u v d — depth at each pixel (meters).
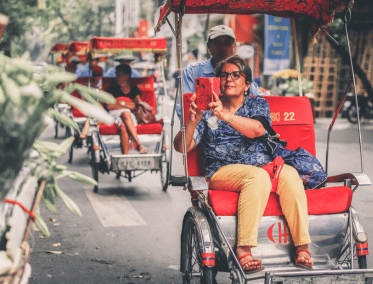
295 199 2.79
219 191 2.88
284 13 3.93
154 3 35.16
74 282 3.46
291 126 3.62
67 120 1.76
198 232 2.76
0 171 1.45
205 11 3.82
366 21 15.35
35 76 1.54
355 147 10.56
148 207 5.73
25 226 1.68
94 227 4.87
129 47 7.75
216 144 3.18
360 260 2.82
